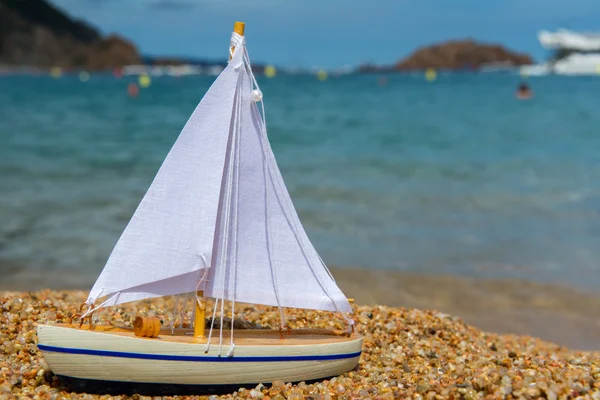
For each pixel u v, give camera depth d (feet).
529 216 53.67
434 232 49.26
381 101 178.60
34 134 99.91
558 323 33.63
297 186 63.82
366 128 111.04
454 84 324.80
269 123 117.39
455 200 59.00
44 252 42.96
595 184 65.05
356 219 52.31
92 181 64.69
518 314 34.73
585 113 136.56
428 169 73.56
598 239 47.42
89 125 112.37
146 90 234.99
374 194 60.75
